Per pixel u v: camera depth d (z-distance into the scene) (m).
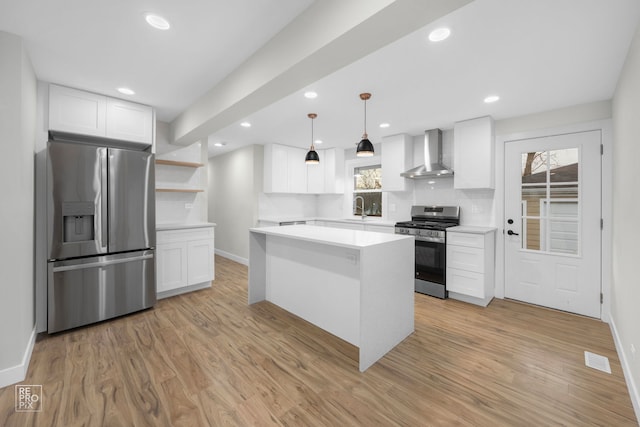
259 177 5.25
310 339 2.45
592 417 1.58
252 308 3.16
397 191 4.45
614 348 2.31
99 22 1.77
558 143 3.10
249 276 3.26
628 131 1.99
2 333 1.85
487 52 2.01
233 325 2.72
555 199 3.13
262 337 2.48
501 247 3.50
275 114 3.40
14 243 1.90
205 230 3.78
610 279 2.79
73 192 2.58
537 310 3.13
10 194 1.89
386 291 2.22
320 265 2.62
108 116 2.93
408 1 1.22
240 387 1.81
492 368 2.04
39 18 1.73
